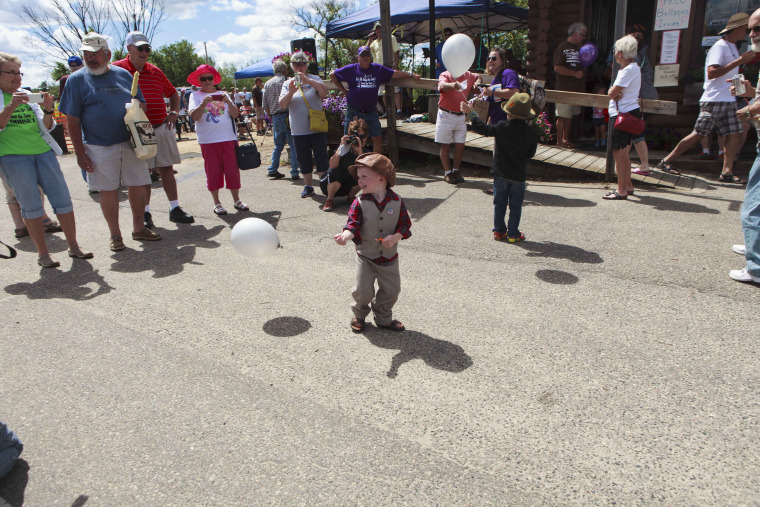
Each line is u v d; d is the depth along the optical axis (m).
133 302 4.18
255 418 2.70
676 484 2.19
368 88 7.68
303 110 7.14
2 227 6.70
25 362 3.32
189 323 3.79
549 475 2.26
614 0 10.28
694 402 2.70
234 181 6.71
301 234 5.82
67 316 3.96
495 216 5.24
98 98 5.00
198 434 2.58
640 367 3.03
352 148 6.57
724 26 8.38
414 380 2.99
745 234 4.06
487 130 4.93
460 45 6.08
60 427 2.68
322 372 3.11
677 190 6.91
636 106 6.21
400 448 2.45
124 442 2.55
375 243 3.25
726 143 7.13
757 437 2.44
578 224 5.70
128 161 5.47
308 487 2.22
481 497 2.15
